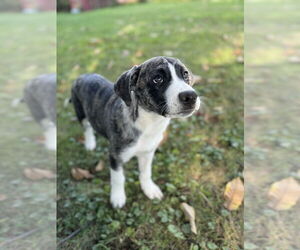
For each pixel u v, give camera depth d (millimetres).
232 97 793
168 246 495
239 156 647
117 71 903
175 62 435
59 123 739
